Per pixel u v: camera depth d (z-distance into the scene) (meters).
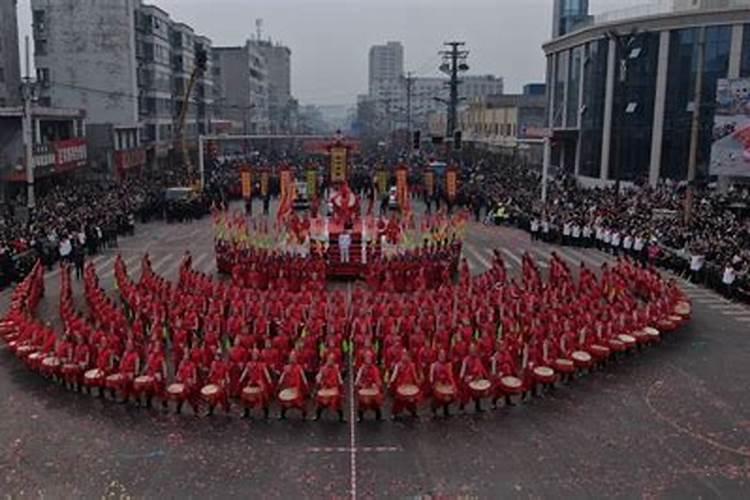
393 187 75.94
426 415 20.25
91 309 27.67
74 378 21.67
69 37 81.19
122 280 30.89
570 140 80.50
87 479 16.69
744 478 16.92
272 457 17.78
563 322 24.14
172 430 19.27
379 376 20.41
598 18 76.12
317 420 19.89
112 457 17.73
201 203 60.94
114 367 21.58
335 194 43.38
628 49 59.59
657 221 45.94
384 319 24.03
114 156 75.88
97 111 82.50
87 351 21.75
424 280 32.25
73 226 42.75
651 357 25.36
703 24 63.69
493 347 22.27
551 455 17.97
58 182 66.44
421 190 75.06
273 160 107.19
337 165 52.03
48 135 66.81
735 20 61.91
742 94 51.03
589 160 77.00
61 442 18.52
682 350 26.16
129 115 83.25
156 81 91.19
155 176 78.00
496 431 19.30
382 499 15.85
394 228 38.38
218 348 22.78
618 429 19.50
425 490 16.22
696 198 55.09
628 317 25.47
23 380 22.75
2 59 73.75
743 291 33.00
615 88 71.12
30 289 29.94
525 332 24.14
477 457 17.83
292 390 19.88
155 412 20.42
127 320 26.38
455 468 17.27
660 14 66.19
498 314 26.36
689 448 18.44
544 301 27.67
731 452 18.23
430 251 36.59
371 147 164.12
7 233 39.47
